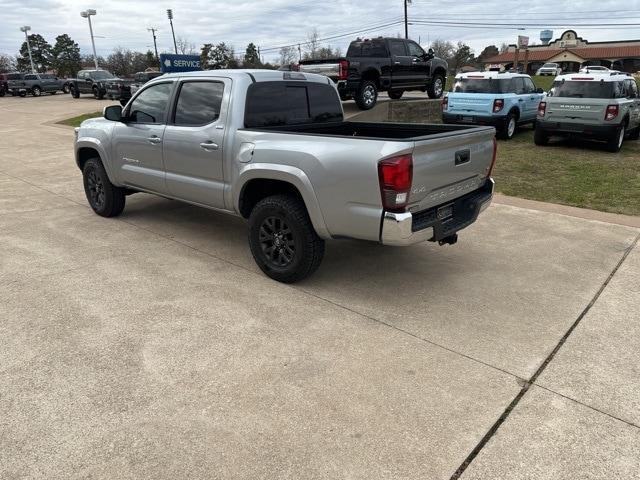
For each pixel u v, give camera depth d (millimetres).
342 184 3689
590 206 7008
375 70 14359
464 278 4516
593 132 11375
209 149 4598
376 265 4820
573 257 5039
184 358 3195
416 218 3793
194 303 3953
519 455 2426
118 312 3783
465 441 2512
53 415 2662
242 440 2502
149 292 4141
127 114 5547
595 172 9266
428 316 3797
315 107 5258
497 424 2635
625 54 70812
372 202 3598
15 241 5367
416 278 4512
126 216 6391
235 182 4430
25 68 81312
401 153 3430
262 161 4156
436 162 3750
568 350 3346
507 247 5344
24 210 6648
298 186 3922
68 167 9922
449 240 4336
